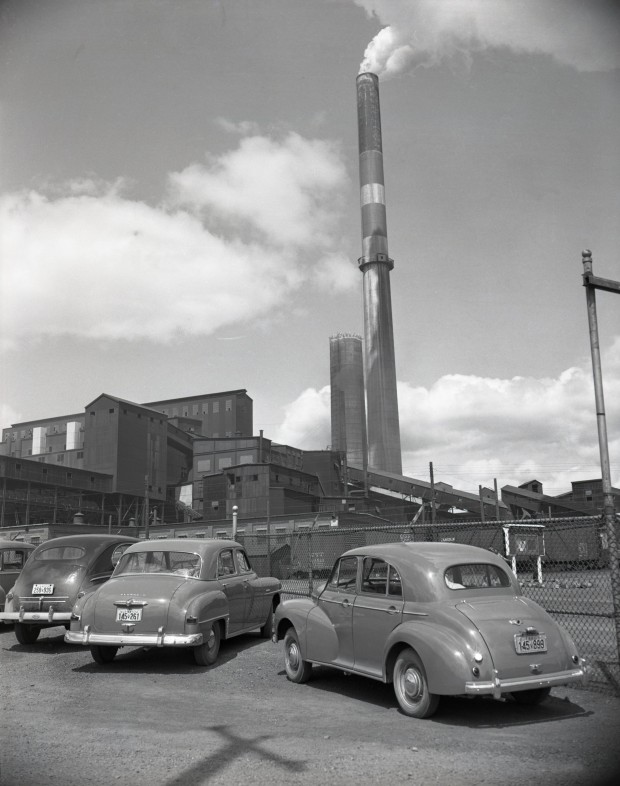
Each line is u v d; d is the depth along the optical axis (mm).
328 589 8055
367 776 4609
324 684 8117
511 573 7094
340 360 163250
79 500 86812
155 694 7598
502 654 6066
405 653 6578
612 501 7648
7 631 13609
